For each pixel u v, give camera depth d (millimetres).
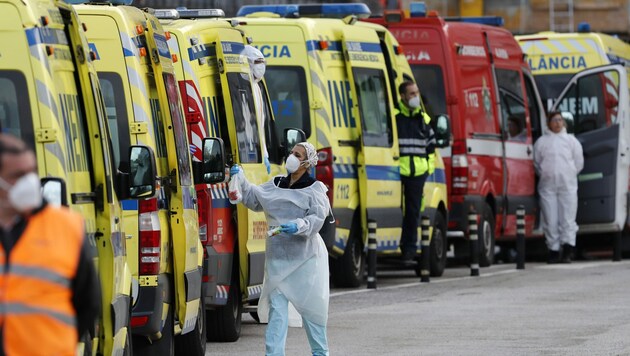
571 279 51344
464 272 56719
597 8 133875
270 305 28734
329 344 33562
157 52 28312
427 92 56156
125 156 27031
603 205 62875
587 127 63312
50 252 15344
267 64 45281
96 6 27375
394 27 56406
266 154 36281
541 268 57969
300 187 28766
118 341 23781
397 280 52188
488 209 58594
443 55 56000
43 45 21062
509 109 60969
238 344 34094
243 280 34375
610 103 63062
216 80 34312
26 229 15367
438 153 54188
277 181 28938
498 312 40188
